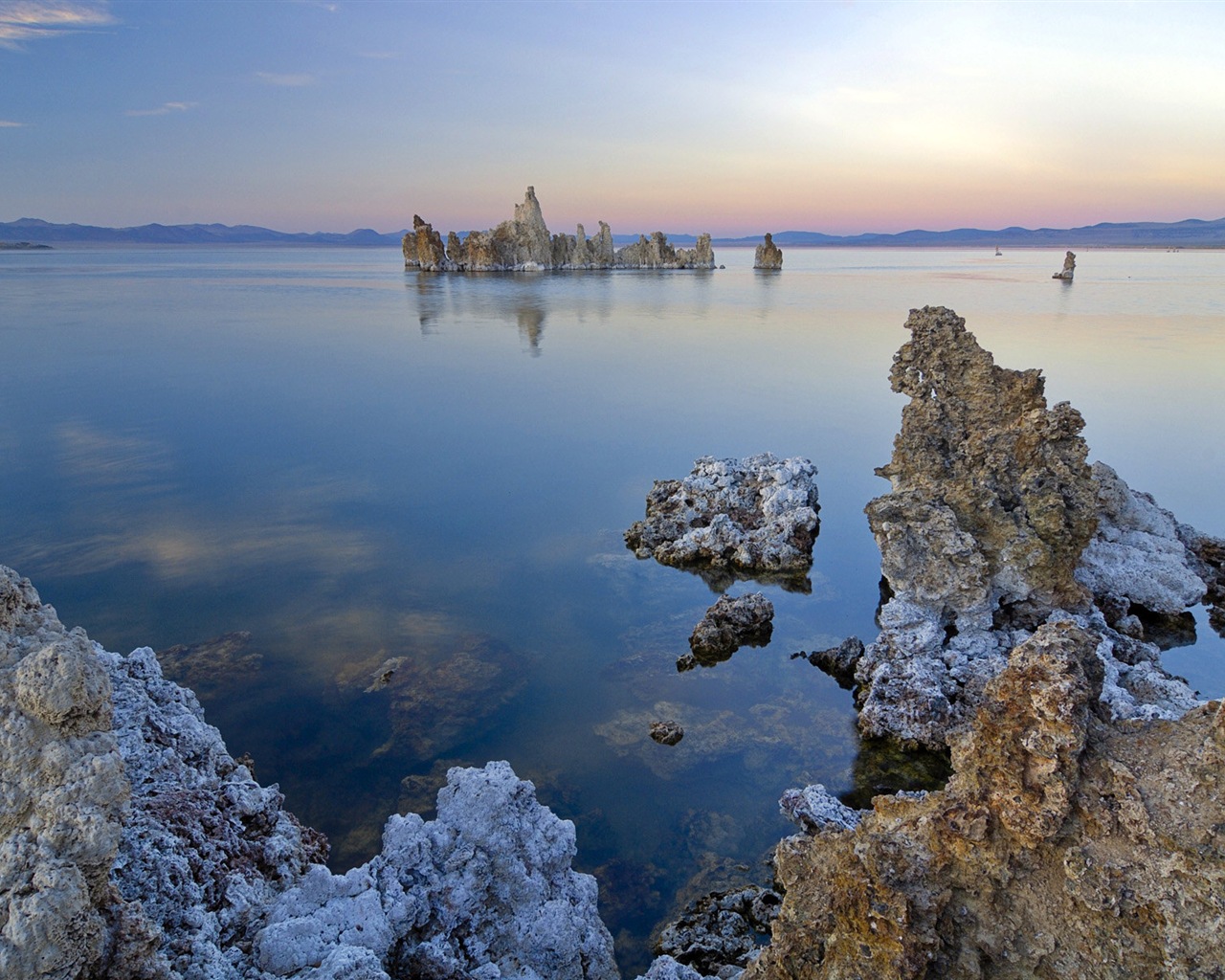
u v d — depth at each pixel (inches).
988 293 4483.3
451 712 763.4
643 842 610.2
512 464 1517.0
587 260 7529.5
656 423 1807.3
